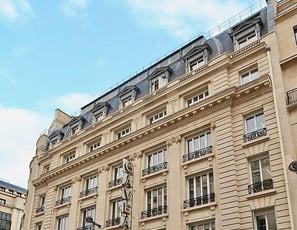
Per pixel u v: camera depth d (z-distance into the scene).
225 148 21.61
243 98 22.25
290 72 20.52
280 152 19.16
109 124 31.14
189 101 25.95
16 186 77.44
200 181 22.55
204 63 26.30
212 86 24.25
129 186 25.89
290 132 18.95
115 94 35.31
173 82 27.06
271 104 20.77
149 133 26.69
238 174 20.56
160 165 25.25
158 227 23.05
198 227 21.34
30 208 36.84
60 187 33.94
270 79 21.00
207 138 23.48
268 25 23.62
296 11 21.83
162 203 23.95
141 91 30.86
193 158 23.38
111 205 27.88
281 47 21.59
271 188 18.88
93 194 29.25
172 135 25.22
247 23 24.52
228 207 19.89
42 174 36.53
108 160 29.56
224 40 26.66
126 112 29.72
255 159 20.45
